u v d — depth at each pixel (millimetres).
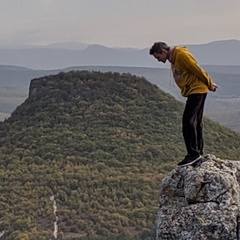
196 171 12352
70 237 65562
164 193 12648
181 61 12398
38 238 65250
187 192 12219
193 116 12625
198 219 11828
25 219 70188
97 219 69875
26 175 83688
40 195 77625
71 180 81188
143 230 65812
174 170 12805
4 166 87438
